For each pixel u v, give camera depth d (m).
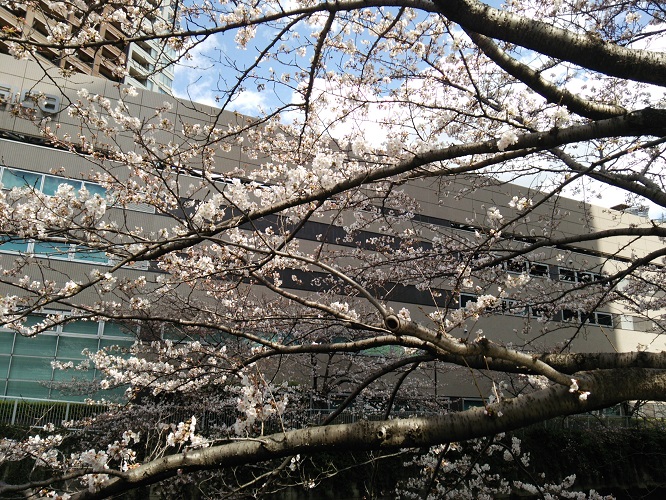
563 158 6.37
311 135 6.43
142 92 14.89
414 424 3.36
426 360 4.86
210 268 5.49
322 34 4.24
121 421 10.34
